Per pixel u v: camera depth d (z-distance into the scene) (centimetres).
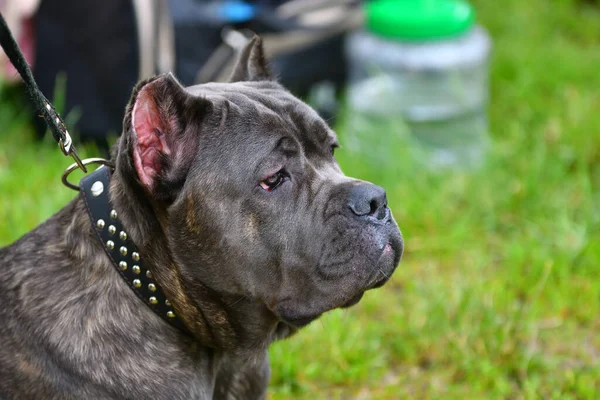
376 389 589
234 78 496
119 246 422
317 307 426
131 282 423
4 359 418
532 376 587
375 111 889
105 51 816
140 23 805
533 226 754
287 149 427
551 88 998
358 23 921
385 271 429
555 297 662
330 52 920
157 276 425
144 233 420
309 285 426
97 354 415
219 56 829
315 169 438
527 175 811
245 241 419
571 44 1120
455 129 901
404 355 618
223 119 417
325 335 616
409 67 879
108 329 419
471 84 910
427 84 889
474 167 852
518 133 887
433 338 625
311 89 933
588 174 828
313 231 423
